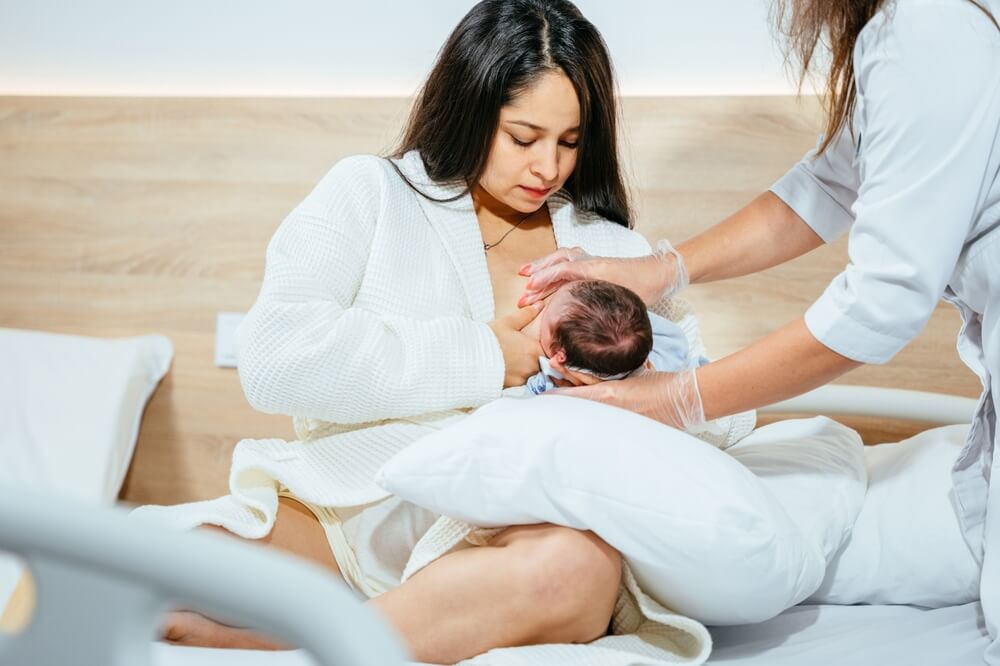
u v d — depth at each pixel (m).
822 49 1.83
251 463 1.21
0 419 1.97
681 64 1.94
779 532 1.02
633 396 1.20
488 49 1.35
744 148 1.88
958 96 1.00
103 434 1.97
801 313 1.87
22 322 2.17
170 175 2.09
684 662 0.99
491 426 1.03
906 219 1.04
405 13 2.04
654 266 1.43
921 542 1.20
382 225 1.37
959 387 1.81
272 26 2.09
